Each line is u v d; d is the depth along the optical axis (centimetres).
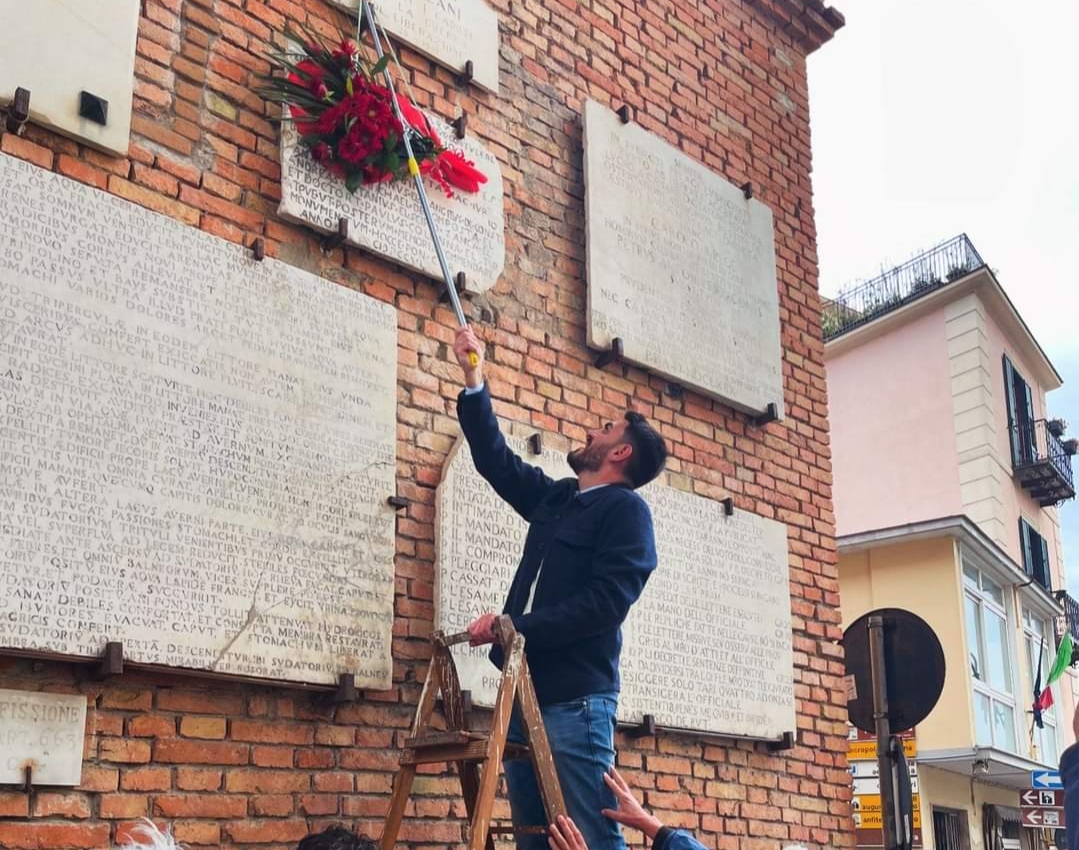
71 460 410
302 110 518
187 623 429
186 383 450
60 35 445
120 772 409
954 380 1903
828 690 712
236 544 450
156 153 470
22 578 390
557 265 622
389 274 541
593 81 677
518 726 415
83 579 404
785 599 689
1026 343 2103
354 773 474
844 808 697
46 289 417
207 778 430
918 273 2000
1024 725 1769
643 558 413
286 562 464
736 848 624
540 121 638
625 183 663
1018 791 1881
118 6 464
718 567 652
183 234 462
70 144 445
